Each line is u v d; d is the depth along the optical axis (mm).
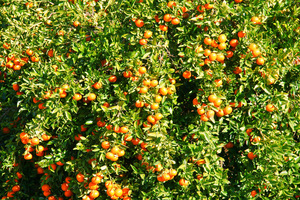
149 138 3891
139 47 3936
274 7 4105
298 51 4000
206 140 4066
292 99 4043
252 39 3709
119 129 3848
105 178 4098
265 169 3924
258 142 3941
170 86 3926
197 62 3703
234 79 4035
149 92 3768
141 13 3760
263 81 3830
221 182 4074
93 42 4176
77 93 4164
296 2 4254
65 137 4699
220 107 3992
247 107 4141
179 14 3943
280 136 3969
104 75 4023
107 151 3947
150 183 4367
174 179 4504
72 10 4250
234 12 3684
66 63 4352
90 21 4426
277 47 4285
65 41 4605
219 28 3639
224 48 3668
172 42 4441
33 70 4469
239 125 4250
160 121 3961
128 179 4574
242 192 4184
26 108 4680
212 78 3770
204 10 3656
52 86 4082
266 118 3980
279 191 3957
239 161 4582
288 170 4191
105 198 4531
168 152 4004
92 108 4113
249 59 3936
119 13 4516
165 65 3943
